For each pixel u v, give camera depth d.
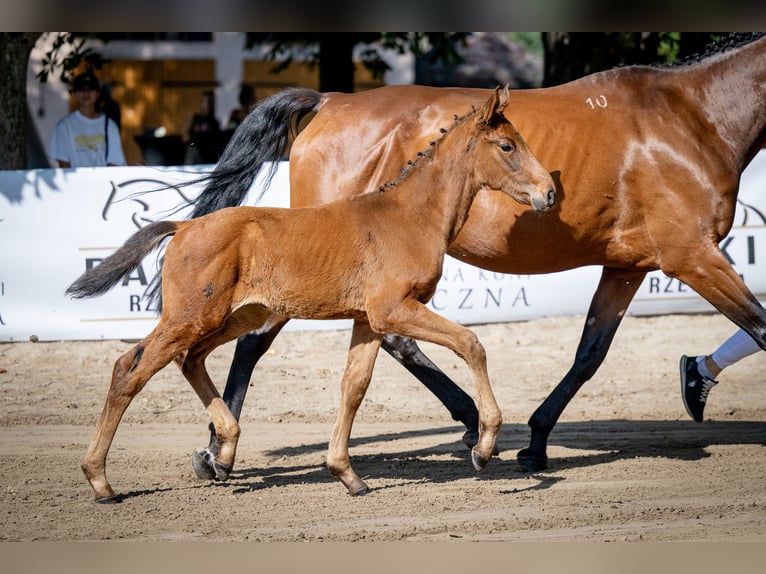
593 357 10.12
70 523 8.23
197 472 9.52
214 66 30.73
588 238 9.82
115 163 17.92
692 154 9.63
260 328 10.03
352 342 9.07
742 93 9.81
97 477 8.75
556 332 16.06
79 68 24.67
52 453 10.63
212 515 8.48
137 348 8.60
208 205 10.31
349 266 8.63
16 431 11.69
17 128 18.61
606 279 10.27
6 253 15.34
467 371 14.55
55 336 15.49
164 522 8.28
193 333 8.49
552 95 9.97
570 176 9.63
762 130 9.89
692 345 15.49
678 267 9.71
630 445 10.98
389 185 8.94
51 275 15.43
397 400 13.27
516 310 16.30
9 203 15.32
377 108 10.12
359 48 29.14
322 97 10.43
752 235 15.91
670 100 9.84
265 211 8.66
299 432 11.79
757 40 9.95
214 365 14.86
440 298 16.00
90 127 17.78
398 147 9.97
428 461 10.46
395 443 11.25
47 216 15.34
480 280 16.11
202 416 12.47
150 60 30.44
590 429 11.76
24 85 18.67
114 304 15.52
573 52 19.64
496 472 9.97
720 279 9.59
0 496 9.00
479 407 8.69
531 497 9.02
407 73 31.39
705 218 9.61
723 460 10.30
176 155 20.00
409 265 8.70
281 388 13.80
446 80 36.19
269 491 9.24
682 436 11.38
